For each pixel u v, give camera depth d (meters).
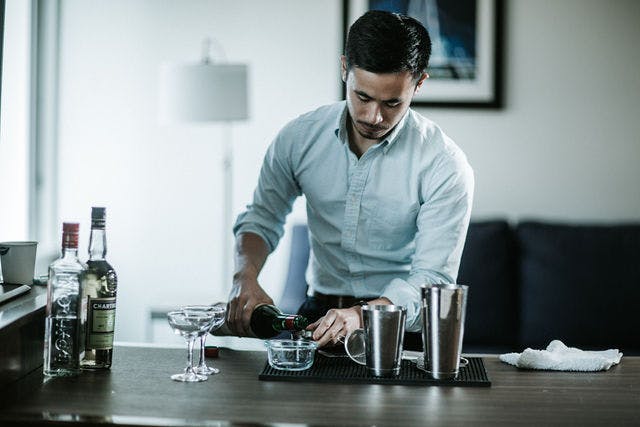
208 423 1.49
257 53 4.64
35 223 4.50
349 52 2.03
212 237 4.68
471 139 4.55
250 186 4.68
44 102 4.58
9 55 4.12
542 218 4.55
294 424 1.49
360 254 2.42
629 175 4.54
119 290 4.70
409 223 2.36
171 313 1.77
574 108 4.54
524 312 4.14
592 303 4.09
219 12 4.65
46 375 1.80
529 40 4.53
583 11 4.51
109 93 4.66
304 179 2.43
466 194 2.25
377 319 1.80
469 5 4.52
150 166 4.67
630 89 4.53
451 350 1.79
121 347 2.11
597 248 4.16
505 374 1.90
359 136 2.33
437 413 1.57
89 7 4.66
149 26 4.66
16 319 1.72
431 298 1.79
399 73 1.97
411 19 2.02
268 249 2.50
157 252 4.70
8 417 1.52
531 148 4.55
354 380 1.79
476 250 4.20
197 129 4.66
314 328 2.01
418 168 2.28
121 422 1.50
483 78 4.53
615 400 1.69
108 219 4.69
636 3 4.50
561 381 1.84
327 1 4.60
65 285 1.80
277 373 1.83
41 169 4.59
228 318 2.15
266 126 4.66
